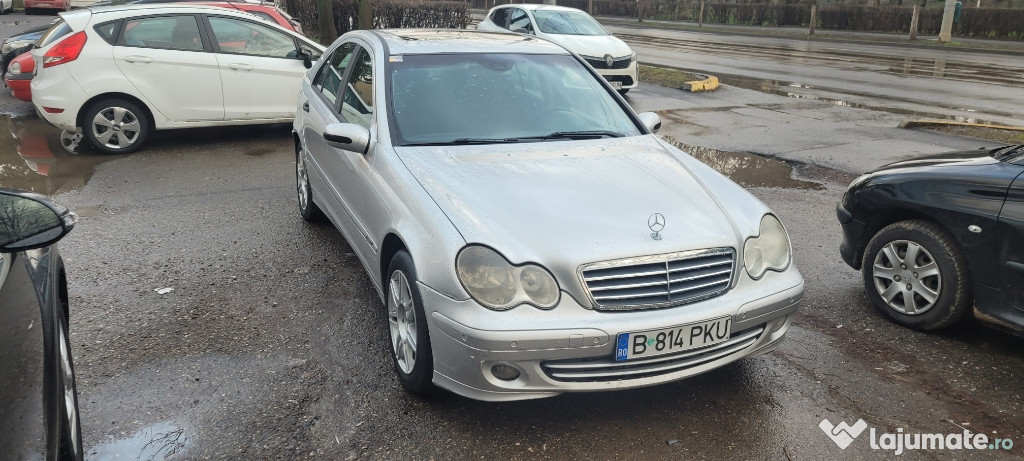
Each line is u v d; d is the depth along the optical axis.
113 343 3.75
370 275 3.89
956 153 4.30
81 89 7.71
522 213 3.09
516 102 4.17
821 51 22.58
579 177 3.48
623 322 2.83
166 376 3.45
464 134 3.91
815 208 6.41
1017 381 3.56
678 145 8.91
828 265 5.05
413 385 3.22
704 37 28.12
